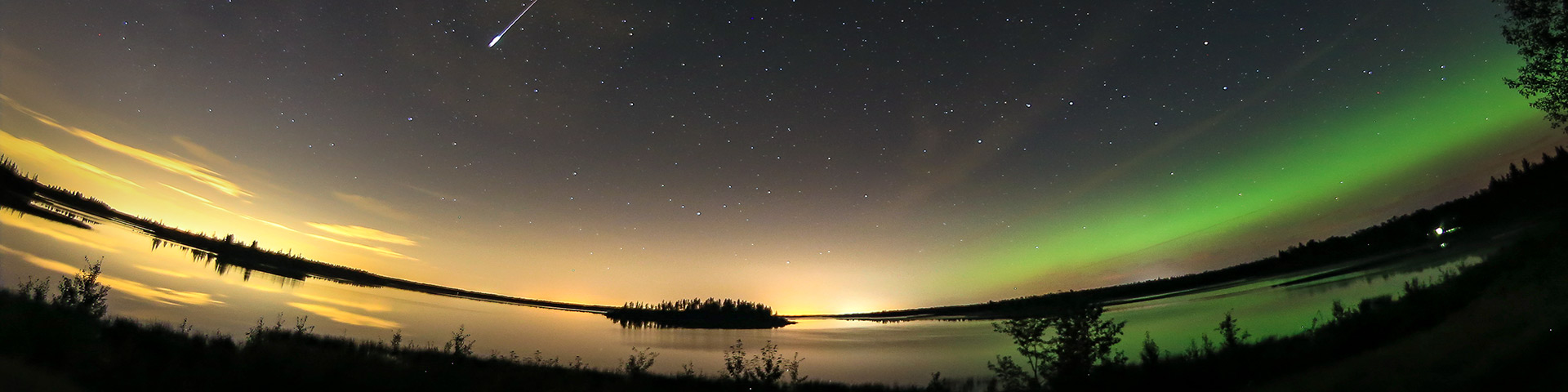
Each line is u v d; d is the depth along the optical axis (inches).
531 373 615.5
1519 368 330.0
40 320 414.3
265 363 471.2
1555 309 414.0
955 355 1793.8
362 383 470.0
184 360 472.7
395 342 690.8
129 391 376.2
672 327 5083.7
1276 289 2401.6
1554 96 581.6
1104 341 574.6
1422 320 553.6
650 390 689.6
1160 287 3777.1
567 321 4510.3
